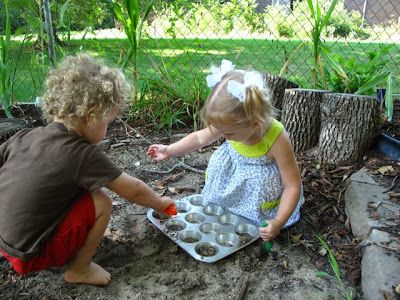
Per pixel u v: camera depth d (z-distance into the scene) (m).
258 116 1.43
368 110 2.15
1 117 2.90
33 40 3.47
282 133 1.61
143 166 2.39
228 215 1.81
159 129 2.84
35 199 1.19
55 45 3.12
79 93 1.23
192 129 2.88
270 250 1.63
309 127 2.37
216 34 3.81
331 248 1.65
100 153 1.26
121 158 2.48
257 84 1.42
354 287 1.45
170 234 1.69
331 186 2.06
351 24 4.97
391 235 1.54
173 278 1.49
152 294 1.42
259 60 4.46
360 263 1.55
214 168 1.84
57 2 3.04
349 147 2.19
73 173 1.21
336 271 1.42
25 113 3.00
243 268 1.54
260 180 1.70
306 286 1.46
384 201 1.78
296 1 4.21
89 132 1.30
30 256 1.20
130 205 1.95
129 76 3.14
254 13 4.19
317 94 2.33
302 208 1.91
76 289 1.43
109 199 1.36
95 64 1.33
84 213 1.28
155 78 3.08
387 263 1.41
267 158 1.67
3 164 1.30
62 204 1.23
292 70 4.08
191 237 1.70
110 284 1.46
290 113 2.40
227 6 3.61
